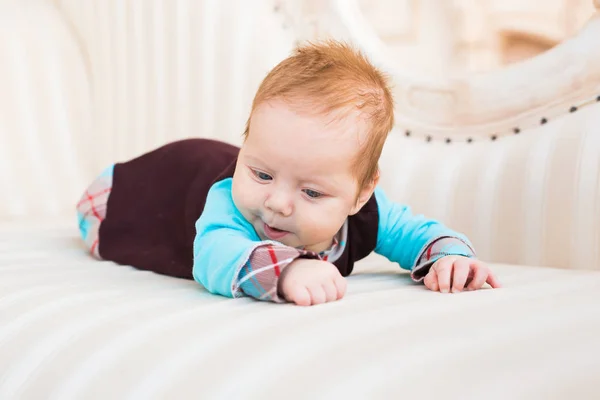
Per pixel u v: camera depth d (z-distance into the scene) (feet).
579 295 3.04
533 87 5.21
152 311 2.85
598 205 4.50
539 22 10.11
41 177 7.05
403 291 3.27
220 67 6.84
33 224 6.11
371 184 3.61
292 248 3.08
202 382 2.08
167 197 4.55
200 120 6.98
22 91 7.09
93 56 7.64
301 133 3.07
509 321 2.48
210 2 6.83
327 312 2.70
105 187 4.88
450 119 5.64
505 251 4.95
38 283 3.52
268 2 6.60
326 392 1.90
